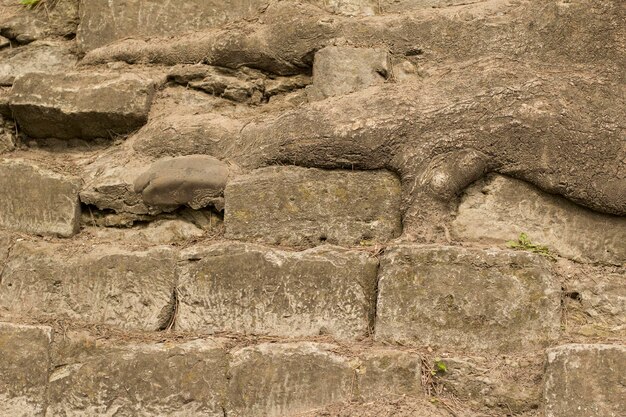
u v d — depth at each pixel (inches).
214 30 260.2
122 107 248.7
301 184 228.5
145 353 211.5
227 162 237.0
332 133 227.9
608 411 194.4
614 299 215.6
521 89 227.5
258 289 216.5
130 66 261.3
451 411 200.1
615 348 197.3
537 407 200.1
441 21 242.7
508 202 225.1
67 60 271.6
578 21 233.9
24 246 233.3
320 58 244.8
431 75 239.1
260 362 206.8
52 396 212.7
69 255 230.1
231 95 251.3
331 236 225.6
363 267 215.0
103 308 223.5
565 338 208.2
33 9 277.0
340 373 203.8
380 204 226.1
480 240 223.1
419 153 225.6
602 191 222.4
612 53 232.2
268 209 228.5
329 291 214.7
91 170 245.3
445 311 209.2
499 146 224.8
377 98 233.0
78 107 250.4
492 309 208.4
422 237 221.5
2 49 275.4
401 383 202.5
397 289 211.2
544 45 234.5
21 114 254.4
